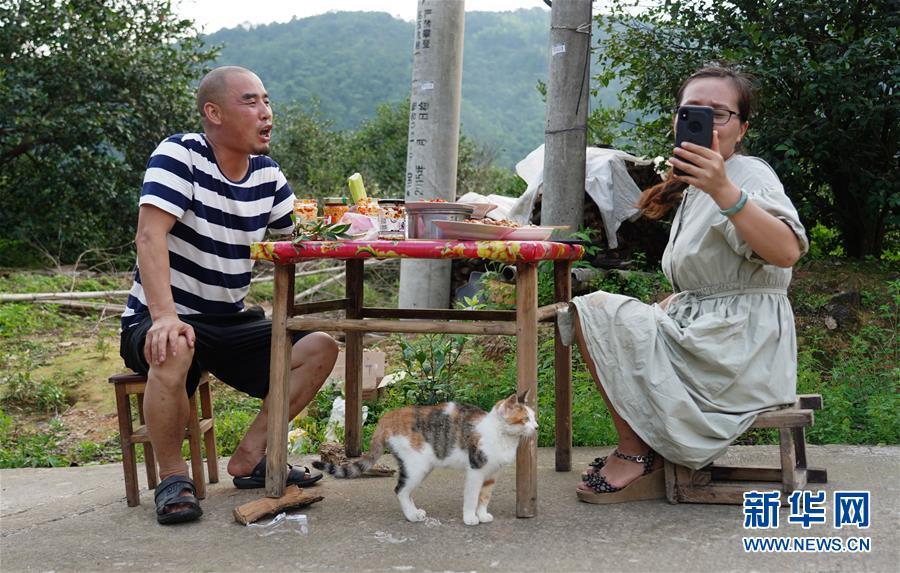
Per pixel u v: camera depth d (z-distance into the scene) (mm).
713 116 2549
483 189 17219
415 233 2814
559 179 6582
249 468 3357
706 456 2709
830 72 6227
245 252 3287
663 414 2715
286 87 72812
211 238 3160
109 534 2799
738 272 2832
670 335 2779
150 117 13508
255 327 3279
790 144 6457
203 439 3516
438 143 7613
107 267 12727
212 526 2846
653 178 7723
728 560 2346
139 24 14148
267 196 3373
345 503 3064
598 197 7105
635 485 2932
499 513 2855
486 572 2316
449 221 2662
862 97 6293
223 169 3199
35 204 13289
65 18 12820
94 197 13133
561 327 2959
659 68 7184
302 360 3307
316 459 3963
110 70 13008
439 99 7574
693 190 2963
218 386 6508
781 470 2883
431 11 7504
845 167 6871
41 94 12336
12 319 8219
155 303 2920
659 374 2746
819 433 4102
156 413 2914
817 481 3088
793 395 2857
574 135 6551
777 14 6785
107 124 12859
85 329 8312
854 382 4793
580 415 4262
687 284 2951
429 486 3277
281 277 2949
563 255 3014
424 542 2582
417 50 7625
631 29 7543
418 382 4797
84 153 12742
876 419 4125
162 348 2824
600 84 8070
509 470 3514
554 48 6535
